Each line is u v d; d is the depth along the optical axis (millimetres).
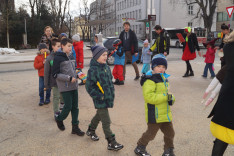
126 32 7352
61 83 3455
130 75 9008
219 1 43562
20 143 3398
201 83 7156
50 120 4348
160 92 2648
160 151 3092
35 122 4246
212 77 7922
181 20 45719
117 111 4746
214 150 2330
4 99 5793
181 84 7055
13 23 34125
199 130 3736
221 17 43719
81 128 3928
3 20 32000
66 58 3541
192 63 12117
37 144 3359
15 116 4562
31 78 8703
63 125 3838
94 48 3018
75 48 6520
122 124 4047
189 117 4320
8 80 8328
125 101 5457
